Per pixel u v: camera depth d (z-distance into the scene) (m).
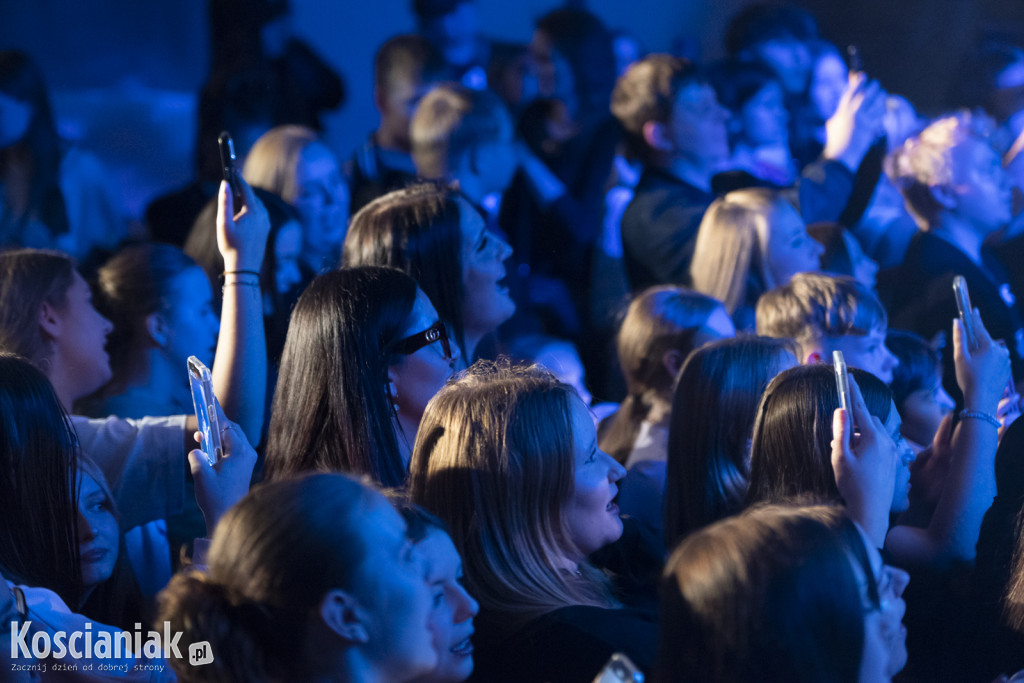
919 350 4.83
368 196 7.46
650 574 3.64
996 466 3.54
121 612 3.46
